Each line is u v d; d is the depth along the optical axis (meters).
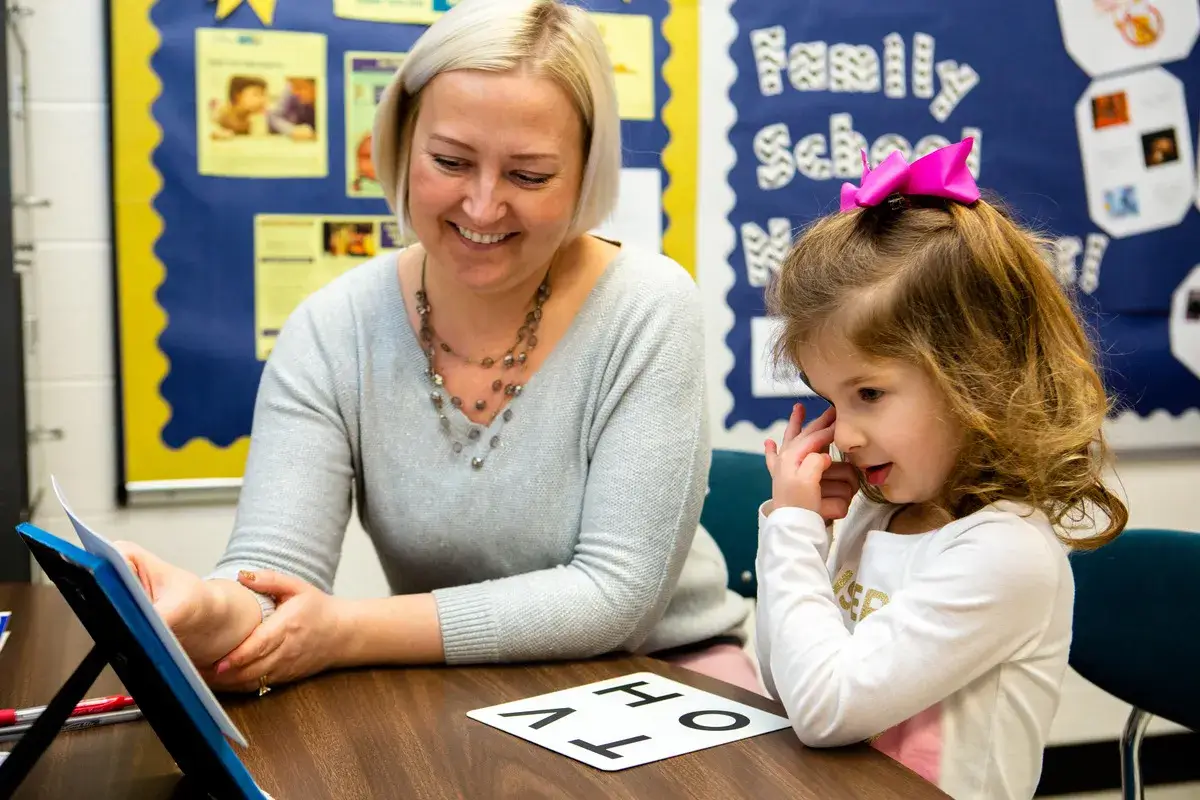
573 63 1.13
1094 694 2.52
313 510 1.21
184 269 2.09
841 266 1.01
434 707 0.99
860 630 0.95
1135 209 2.52
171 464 2.12
